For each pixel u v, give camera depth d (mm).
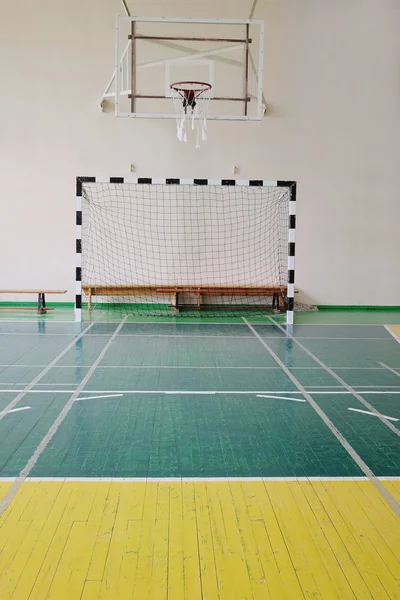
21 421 4301
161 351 6820
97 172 10383
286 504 3029
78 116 10273
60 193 10375
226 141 10445
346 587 2324
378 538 2705
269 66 10359
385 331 8477
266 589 2305
